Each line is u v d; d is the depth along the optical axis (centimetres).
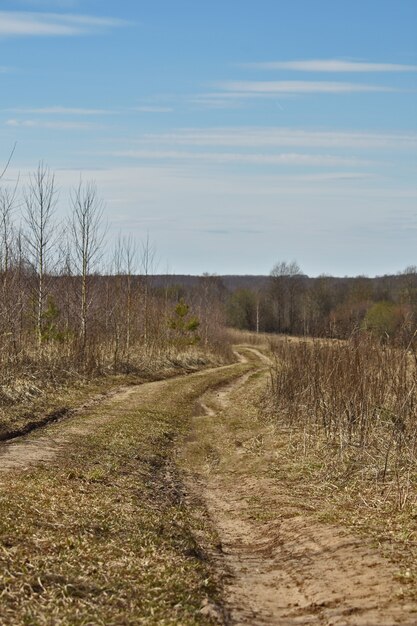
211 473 1859
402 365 1842
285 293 9769
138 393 3136
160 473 1780
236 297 9838
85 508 1234
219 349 5697
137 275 4519
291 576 1032
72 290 3794
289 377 2684
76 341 3381
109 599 845
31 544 980
